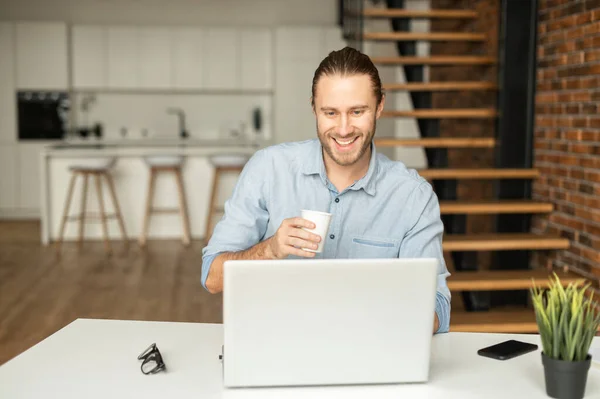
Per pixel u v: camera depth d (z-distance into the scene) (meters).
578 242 4.25
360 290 1.53
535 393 1.62
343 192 2.11
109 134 9.78
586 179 4.15
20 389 1.61
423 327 1.57
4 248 7.21
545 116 4.66
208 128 9.90
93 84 9.45
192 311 4.96
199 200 7.67
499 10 4.82
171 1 9.65
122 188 7.59
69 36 9.38
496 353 1.85
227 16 9.70
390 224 2.13
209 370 1.73
